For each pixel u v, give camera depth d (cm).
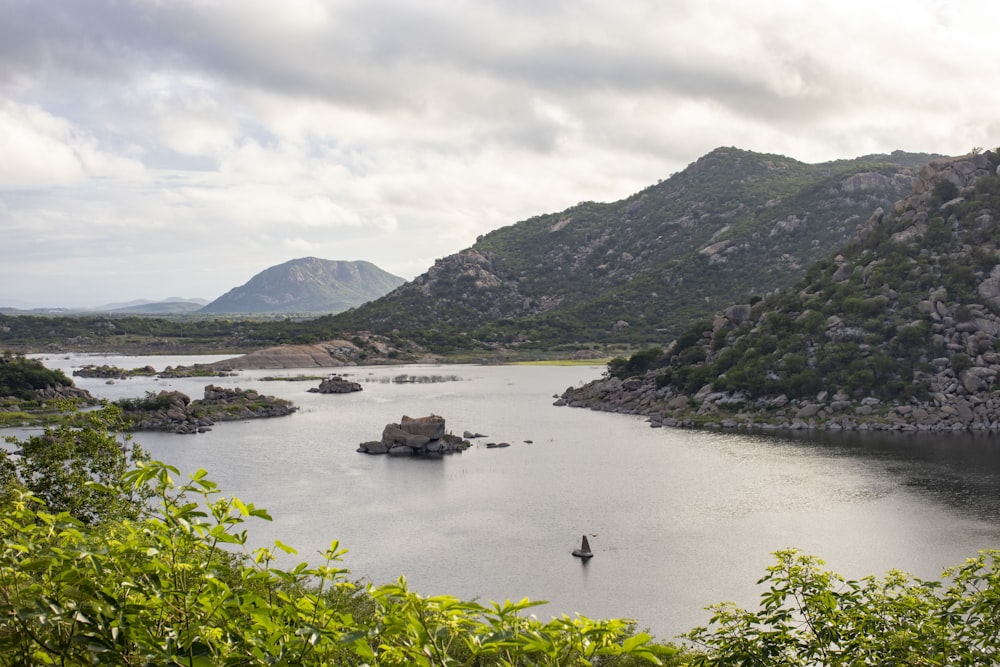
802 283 16400
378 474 8675
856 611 1551
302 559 5447
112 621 811
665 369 16050
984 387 11975
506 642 873
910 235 14912
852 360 12850
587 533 6138
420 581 5019
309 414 14562
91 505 3519
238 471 8856
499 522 6506
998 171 15012
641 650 892
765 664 1490
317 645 898
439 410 15075
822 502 7025
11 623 788
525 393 18462
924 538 5844
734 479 8094
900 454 9438
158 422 12731
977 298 13312
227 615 889
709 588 4866
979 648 1568
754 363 13688
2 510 955
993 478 7950
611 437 11356
